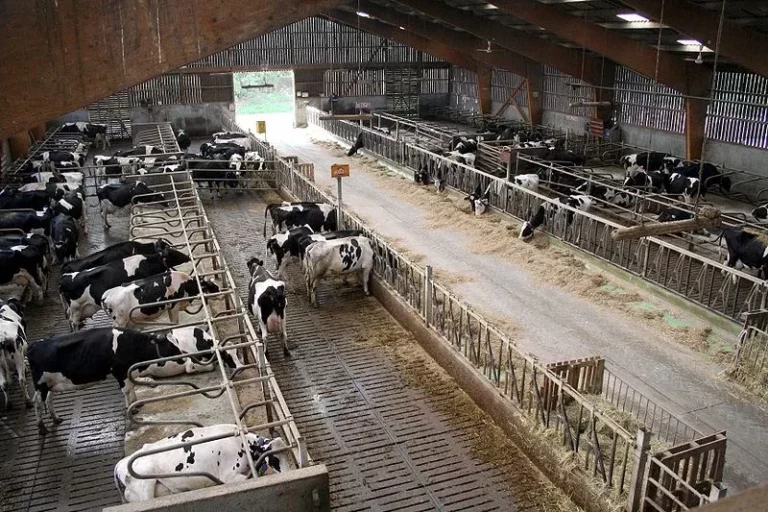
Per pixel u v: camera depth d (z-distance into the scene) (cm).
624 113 2820
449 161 2055
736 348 991
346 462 810
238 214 1880
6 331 896
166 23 430
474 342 1060
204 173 2014
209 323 870
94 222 1783
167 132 3027
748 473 772
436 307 1068
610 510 684
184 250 1412
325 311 1231
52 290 1316
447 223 1742
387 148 2553
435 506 736
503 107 3631
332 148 2919
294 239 1315
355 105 3859
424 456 822
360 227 1414
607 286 1323
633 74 2728
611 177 2075
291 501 521
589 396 874
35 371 828
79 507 738
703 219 900
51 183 1828
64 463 811
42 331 1148
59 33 401
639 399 925
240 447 654
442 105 4150
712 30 1605
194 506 497
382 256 1277
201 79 3450
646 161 2331
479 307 1220
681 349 1067
